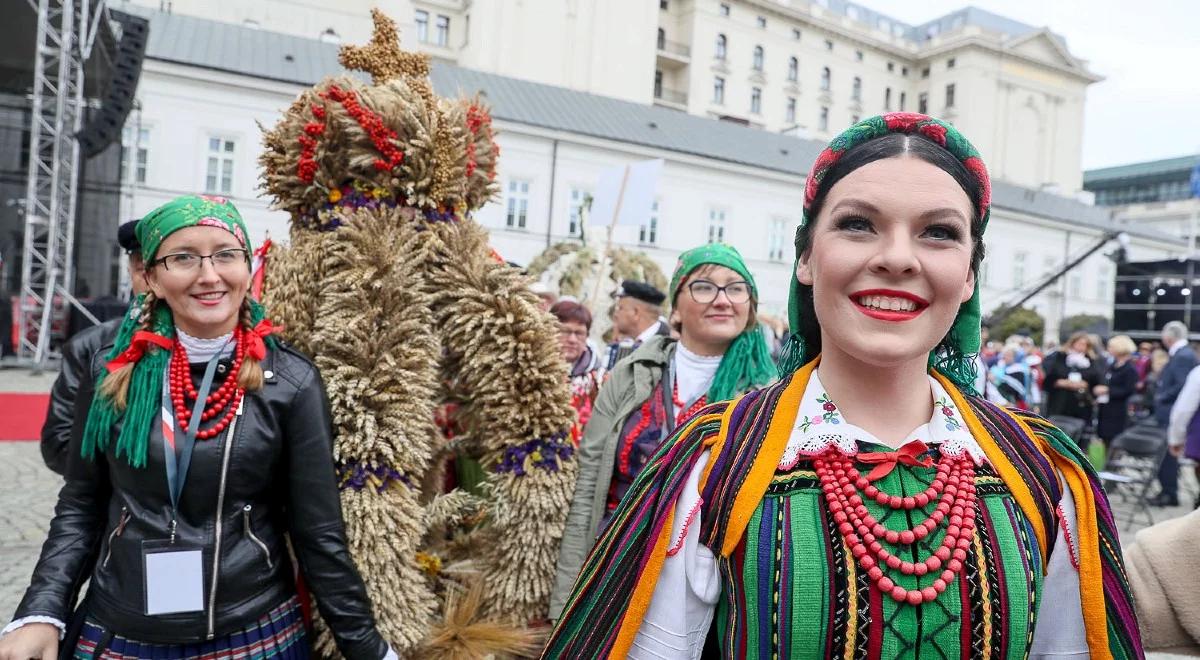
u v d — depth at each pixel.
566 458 2.01
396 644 1.71
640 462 2.13
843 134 1.01
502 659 1.83
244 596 1.52
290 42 21.14
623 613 1.01
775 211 24.72
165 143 17.52
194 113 17.70
